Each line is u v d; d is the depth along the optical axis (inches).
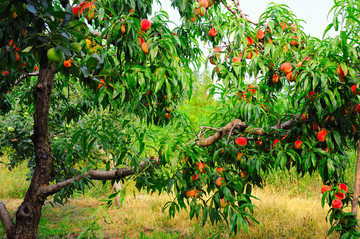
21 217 98.2
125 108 95.0
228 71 100.6
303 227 192.7
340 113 86.2
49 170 103.6
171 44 81.4
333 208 98.4
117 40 82.7
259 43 106.9
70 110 123.3
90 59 60.1
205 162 103.7
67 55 55.3
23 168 401.7
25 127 180.7
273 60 94.7
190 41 119.9
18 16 48.5
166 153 81.1
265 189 303.3
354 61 82.3
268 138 104.5
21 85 152.0
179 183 91.7
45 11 47.8
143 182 96.3
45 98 98.8
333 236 182.9
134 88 86.8
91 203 296.5
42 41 50.0
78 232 206.4
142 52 82.1
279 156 88.9
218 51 111.0
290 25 108.1
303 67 81.6
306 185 308.0
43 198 100.3
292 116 111.9
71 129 165.5
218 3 122.6
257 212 227.6
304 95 84.3
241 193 89.0
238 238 181.2
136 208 255.6
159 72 80.7
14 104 185.3
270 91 102.5
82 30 79.7
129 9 94.3
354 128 94.2
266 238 182.1
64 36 50.6
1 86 108.6
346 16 79.4
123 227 213.3
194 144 96.0
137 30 80.4
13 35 51.4
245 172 100.3
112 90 83.0
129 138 104.4
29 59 96.7
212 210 94.5
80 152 151.9
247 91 96.1
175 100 120.8
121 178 111.0
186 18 111.8
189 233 197.8
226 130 99.9
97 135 85.3
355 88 80.9
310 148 90.7
